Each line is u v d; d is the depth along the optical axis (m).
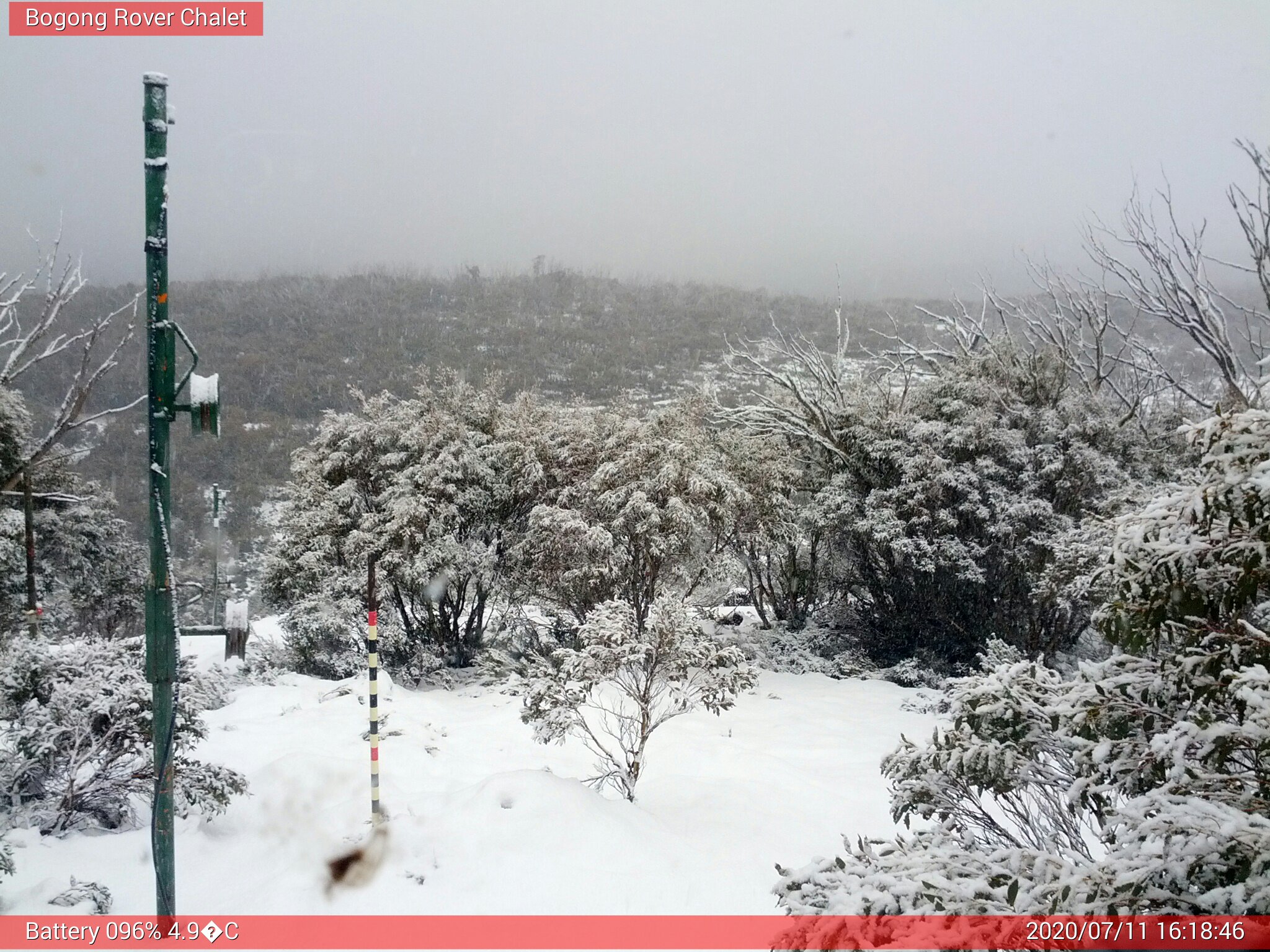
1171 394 14.77
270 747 7.83
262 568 14.09
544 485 13.34
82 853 5.29
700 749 8.01
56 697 5.71
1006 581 12.56
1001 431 12.54
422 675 12.50
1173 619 3.37
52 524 18.08
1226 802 2.97
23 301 13.50
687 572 13.07
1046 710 3.66
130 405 11.63
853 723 9.70
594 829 5.21
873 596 14.68
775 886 3.29
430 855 4.99
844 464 14.30
